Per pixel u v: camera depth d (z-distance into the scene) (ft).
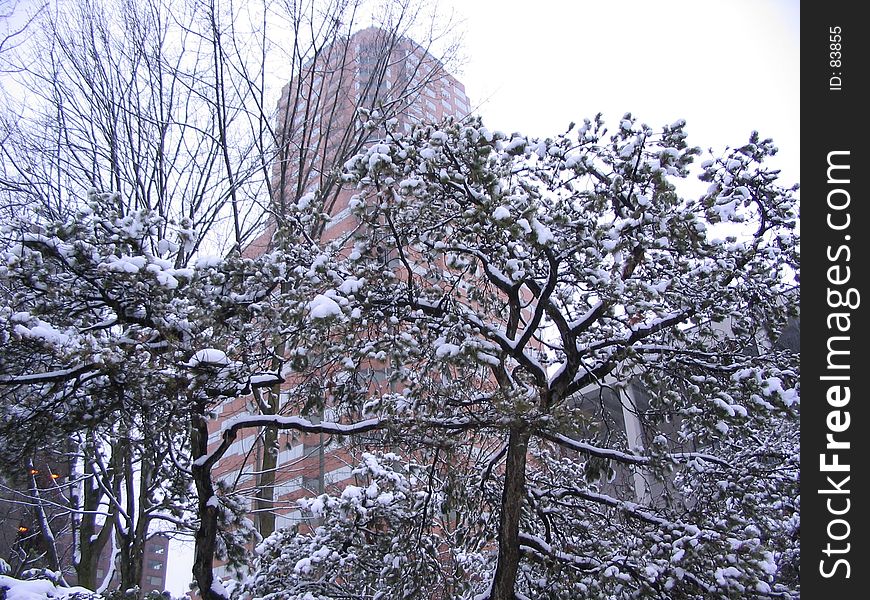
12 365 20.67
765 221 29.17
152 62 38.99
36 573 33.06
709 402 25.84
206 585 23.82
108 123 38.01
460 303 27.30
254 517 44.42
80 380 21.54
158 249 24.27
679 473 31.09
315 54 42.65
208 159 39.65
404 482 35.81
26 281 21.36
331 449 50.62
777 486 27.73
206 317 22.34
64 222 23.62
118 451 33.12
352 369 23.97
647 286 23.77
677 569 23.97
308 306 21.45
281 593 32.32
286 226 26.32
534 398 22.21
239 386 24.32
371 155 24.58
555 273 24.63
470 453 32.27
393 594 28.91
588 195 27.94
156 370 19.81
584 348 27.37
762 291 28.02
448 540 32.09
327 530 34.99
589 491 32.73
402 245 27.89
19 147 36.35
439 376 26.71
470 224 24.34
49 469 42.60
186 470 27.91
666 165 25.46
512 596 25.13
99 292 22.99
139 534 35.83
